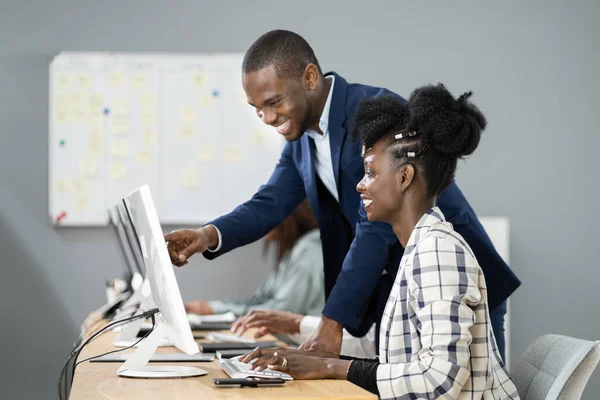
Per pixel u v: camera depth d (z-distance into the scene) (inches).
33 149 142.9
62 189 143.1
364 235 73.9
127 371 62.1
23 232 142.6
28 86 142.9
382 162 60.5
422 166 59.7
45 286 142.8
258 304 133.2
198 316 123.3
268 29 146.9
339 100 80.7
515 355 146.6
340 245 88.5
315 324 99.6
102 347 84.7
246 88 77.8
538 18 149.3
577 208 148.8
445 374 51.8
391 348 57.5
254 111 146.8
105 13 144.5
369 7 148.1
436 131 59.1
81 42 144.0
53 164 142.8
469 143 60.6
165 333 63.0
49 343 142.5
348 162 80.1
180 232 82.2
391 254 76.1
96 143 143.7
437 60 148.7
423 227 58.1
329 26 147.6
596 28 149.8
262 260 147.4
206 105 145.9
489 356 55.7
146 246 60.9
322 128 81.1
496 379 56.9
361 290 73.1
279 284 128.0
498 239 139.9
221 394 51.7
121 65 144.2
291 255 126.6
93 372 63.5
